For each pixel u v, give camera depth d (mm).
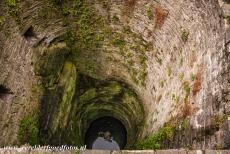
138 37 7211
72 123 8758
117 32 7355
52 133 7594
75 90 8539
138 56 7664
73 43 7578
